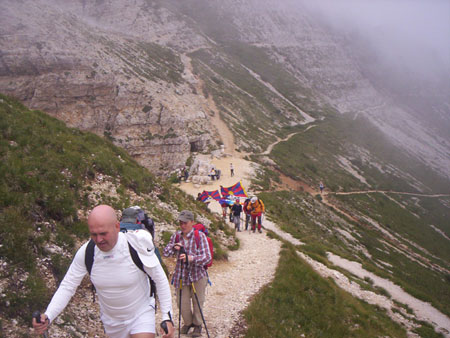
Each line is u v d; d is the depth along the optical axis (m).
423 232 62.31
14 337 4.71
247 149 67.62
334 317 9.27
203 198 22.27
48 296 5.87
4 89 51.38
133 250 3.63
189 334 6.48
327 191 63.22
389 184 85.81
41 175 9.09
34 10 61.31
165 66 91.31
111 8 140.38
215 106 83.56
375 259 37.50
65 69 54.62
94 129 53.59
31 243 6.60
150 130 54.53
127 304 3.73
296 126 101.94
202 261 6.05
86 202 10.03
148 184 14.23
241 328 6.96
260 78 136.12
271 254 13.66
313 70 172.88
